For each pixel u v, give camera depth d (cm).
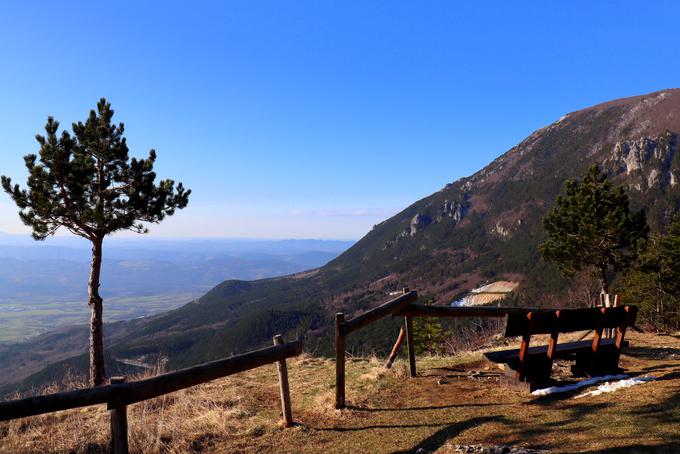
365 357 1154
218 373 510
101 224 1291
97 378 1334
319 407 674
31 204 1265
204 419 631
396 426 570
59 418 695
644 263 1967
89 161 1314
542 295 10956
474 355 1089
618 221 1897
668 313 2581
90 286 1376
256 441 557
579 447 427
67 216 1298
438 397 697
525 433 489
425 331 2588
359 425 588
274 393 796
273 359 583
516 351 766
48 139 1274
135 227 1418
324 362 1091
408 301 830
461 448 462
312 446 525
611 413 524
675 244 2556
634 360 921
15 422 659
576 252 2023
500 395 682
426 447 485
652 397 573
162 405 739
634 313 788
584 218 1991
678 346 1112
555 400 626
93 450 562
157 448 545
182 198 1451
